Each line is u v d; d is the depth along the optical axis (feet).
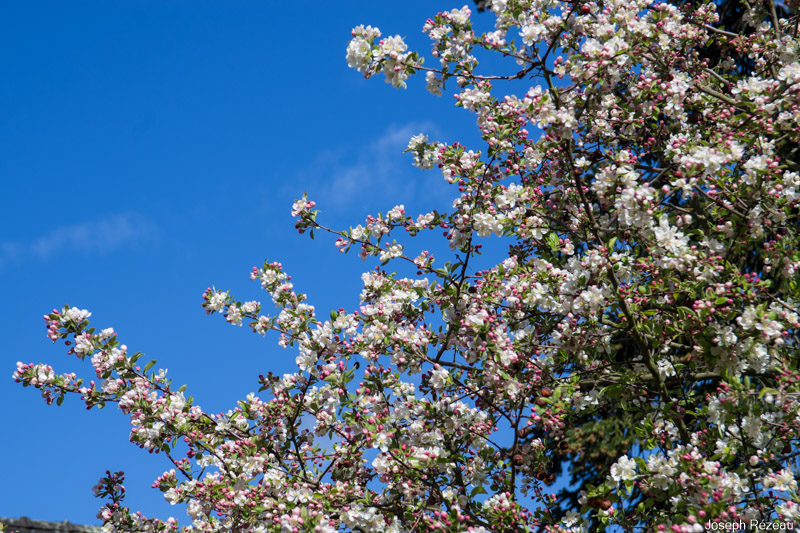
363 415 15.52
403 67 15.12
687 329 14.29
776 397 13.39
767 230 16.21
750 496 13.80
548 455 17.99
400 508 15.53
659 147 19.71
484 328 14.66
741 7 27.61
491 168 18.39
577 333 15.28
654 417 17.11
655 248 14.25
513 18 15.60
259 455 16.65
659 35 17.63
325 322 16.15
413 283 17.97
